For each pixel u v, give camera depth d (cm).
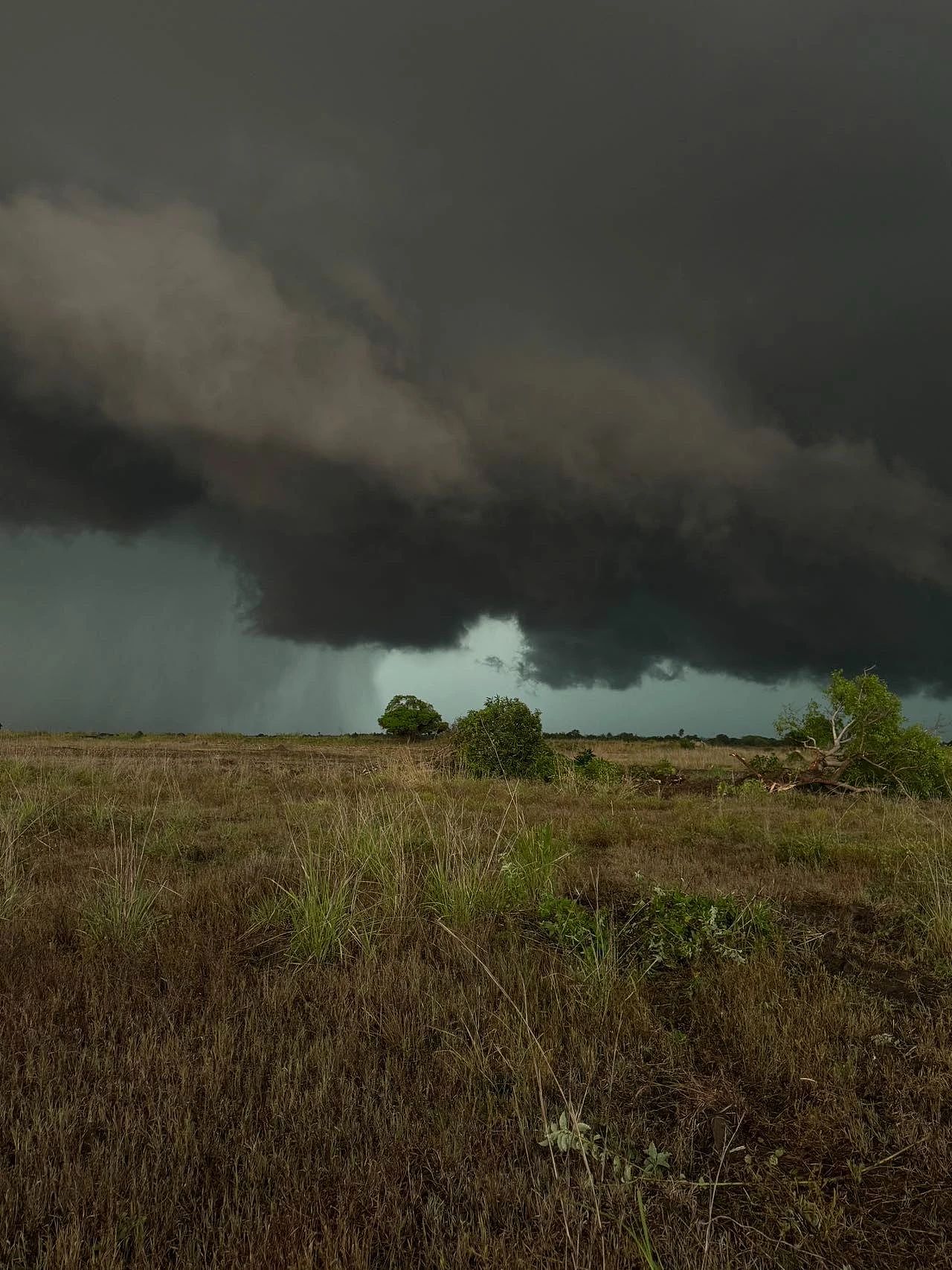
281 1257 236
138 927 538
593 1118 319
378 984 445
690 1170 295
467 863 662
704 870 746
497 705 1938
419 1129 309
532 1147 301
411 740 3884
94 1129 309
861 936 560
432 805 1169
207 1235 249
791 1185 282
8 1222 251
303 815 1039
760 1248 251
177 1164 285
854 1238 259
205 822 1009
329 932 521
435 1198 267
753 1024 396
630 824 1071
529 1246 245
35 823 920
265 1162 281
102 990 436
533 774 1864
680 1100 343
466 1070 354
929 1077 355
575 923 540
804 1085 352
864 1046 389
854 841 945
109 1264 233
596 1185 276
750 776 1931
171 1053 355
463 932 541
